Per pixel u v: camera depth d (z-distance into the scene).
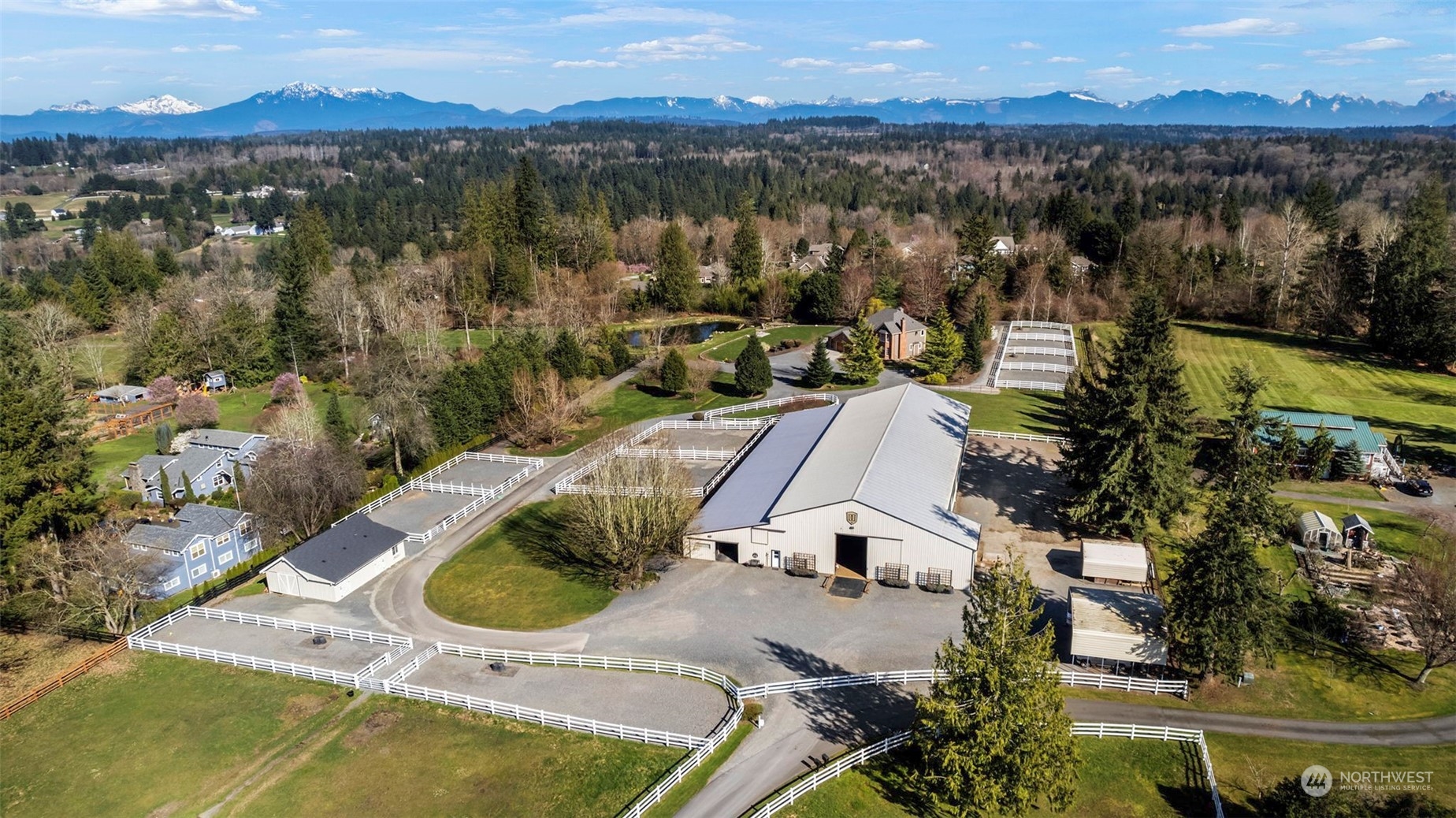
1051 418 81.44
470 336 129.38
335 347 116.88
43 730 42.38
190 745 40.59
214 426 97.44
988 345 108.38
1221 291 117.31
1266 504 46.50
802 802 34.81
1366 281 103.25
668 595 52.06
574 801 35.81
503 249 142.62
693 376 94.69
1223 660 39.97
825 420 74.50
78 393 105.56
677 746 38.75
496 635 48.91
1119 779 36.12
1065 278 124.19
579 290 136.88
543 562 57.34
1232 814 34.00
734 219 196.00
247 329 117.62
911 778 34.72
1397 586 46.56
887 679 42.72
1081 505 55.72
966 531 52.22
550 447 80.62
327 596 54.06
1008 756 31.88
